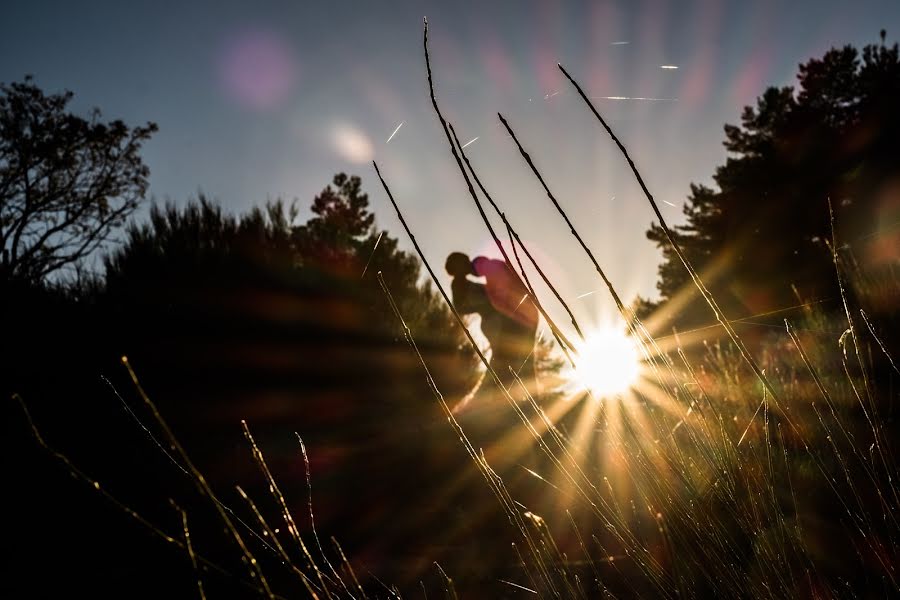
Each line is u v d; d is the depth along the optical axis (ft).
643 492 4.01
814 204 58.29
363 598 3.95
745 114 77.82
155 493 10.34
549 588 4.06
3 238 53.16
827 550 4.98
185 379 18.31
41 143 73.82
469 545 9.70
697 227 74.54
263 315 22.13
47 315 16.81
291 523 3.47
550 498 10.82
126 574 7.98
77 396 13.56
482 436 16.49
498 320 19.01
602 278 3.91
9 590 7.51
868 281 11.37
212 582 7.69
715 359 11.60
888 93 61.98
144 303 19.47
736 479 4.41
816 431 6.33
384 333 25.85
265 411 19.71
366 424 20.48
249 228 25.52
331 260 26.89
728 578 3.84
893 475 4.05
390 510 11.91
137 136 78.69
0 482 9.43
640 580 5.59
